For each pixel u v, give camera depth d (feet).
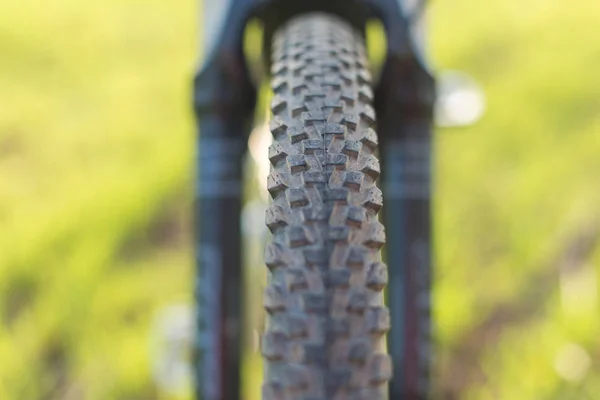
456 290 6.00
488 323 5.90
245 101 3.59
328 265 1.91
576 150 7.23
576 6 9.11
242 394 3.64
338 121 2.22
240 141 3.56
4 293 6.08
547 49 8.48
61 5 10.29
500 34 8.82
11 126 8.16
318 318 1.85
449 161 7.22
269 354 1.90
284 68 2.57
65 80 8.95
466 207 6.76
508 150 7.34
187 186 7.23
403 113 3.43
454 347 5.71
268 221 2.04
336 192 2.00
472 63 8.41
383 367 1.89
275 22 3.36
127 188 7.11
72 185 7.22
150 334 5.81
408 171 3.44
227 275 3.55
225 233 3.55
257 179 5.27
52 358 5.73
